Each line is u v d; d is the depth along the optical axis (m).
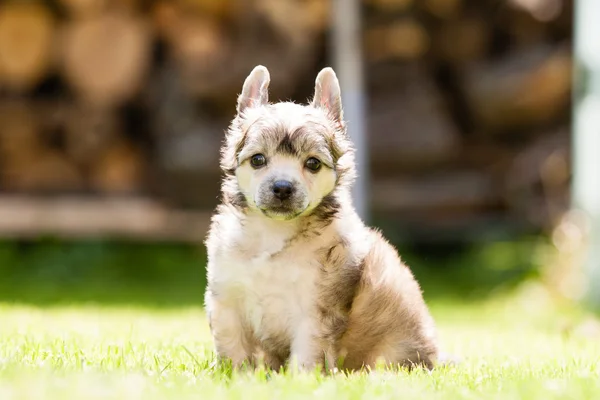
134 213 16.12
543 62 16.12
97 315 11.14
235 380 5.45
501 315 13.66
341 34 12.40
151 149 17.05
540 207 16.55
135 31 15.79
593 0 13.18
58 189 16.83
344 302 6.18
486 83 16.38
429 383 5.62
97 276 15.91
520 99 16.22
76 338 7.59
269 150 6.29
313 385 5.32
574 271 14.44
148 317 11.01
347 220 6.42
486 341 9.05
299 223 6.23
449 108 17.09
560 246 15.21
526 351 8.10
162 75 16.45
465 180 16.67
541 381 5.76
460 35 16.42
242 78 15.63
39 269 16.05
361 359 6.48
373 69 16.25
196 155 15.89
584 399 5.14
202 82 15.78
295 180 6.14
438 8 16.16
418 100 16.31
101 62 15.77
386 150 16.05
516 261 15.92
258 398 4.89
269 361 6.43
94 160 16.89
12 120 16.39
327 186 6.38
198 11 15.84
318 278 6.11
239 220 6.34
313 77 16.14
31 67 15.85
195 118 16.25
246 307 6.29
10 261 16.31
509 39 16.78
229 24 15.93
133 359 6.34
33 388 4.78
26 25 15.73
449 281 16.09
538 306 13.96
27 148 16.66
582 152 13.55
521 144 16.98
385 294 6.39
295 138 6.27
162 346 7.28
